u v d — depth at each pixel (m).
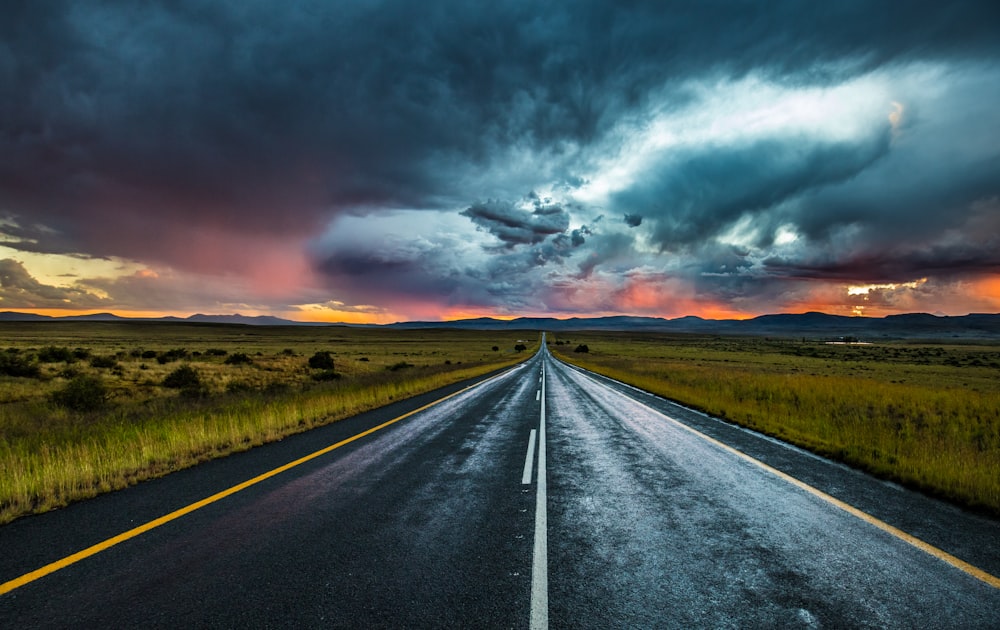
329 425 10.79
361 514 4.91
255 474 6.53
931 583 3.43
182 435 8.28
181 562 3.77
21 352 31.69
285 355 49.69
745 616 3.01
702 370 31.73
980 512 4.96
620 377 26.31
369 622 2.94
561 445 8.61
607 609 3.08
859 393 15.98
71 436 8.63
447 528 4.52
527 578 3.51
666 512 4.99
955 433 9.30
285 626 2.90
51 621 2.96
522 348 100.56
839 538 4.27
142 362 33.66
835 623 2.93
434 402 15.27
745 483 6.10
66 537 4.29
